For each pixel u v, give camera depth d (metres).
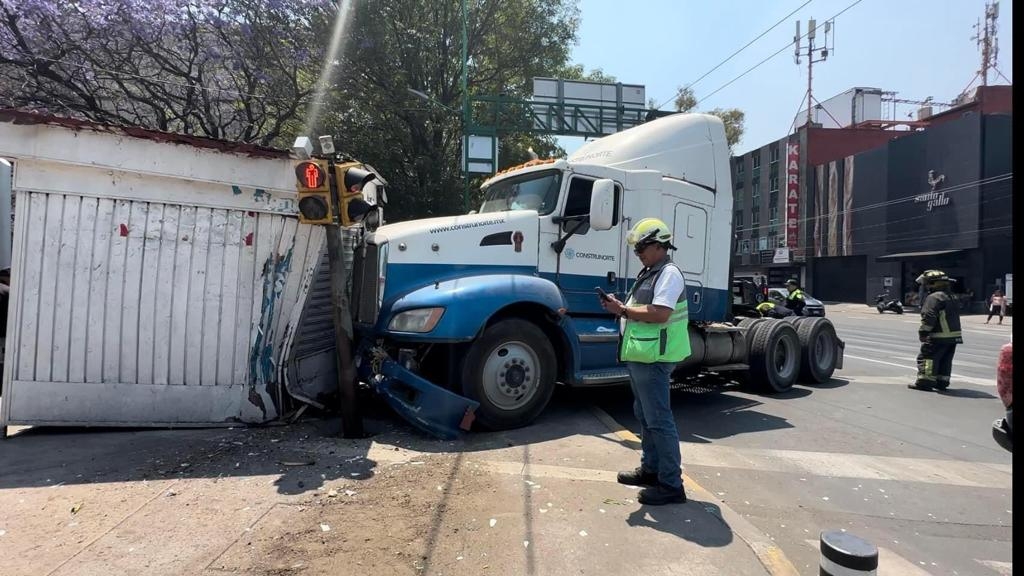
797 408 7.55
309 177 5.00
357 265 6.16
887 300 35.97
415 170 19.16
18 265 5.18
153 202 5.41
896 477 4.93
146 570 2.94
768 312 11.39
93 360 5.32
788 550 3.56
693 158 7.60
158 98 14.24
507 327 5.66
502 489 4.09
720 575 3.01
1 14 11.64
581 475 4.41
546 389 5.87
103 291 5.33
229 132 16.80
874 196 37.62
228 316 5.60
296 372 6.04
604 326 6.56
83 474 4.27
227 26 13.99
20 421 5.18
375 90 18.03
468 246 5.95
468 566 3.07
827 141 44.69
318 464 4.57
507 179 7.13
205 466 4.46
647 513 3.73
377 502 3.84
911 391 8.89
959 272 32.03
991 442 6.03
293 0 14.30
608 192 6.02
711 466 5.07
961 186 31.44
